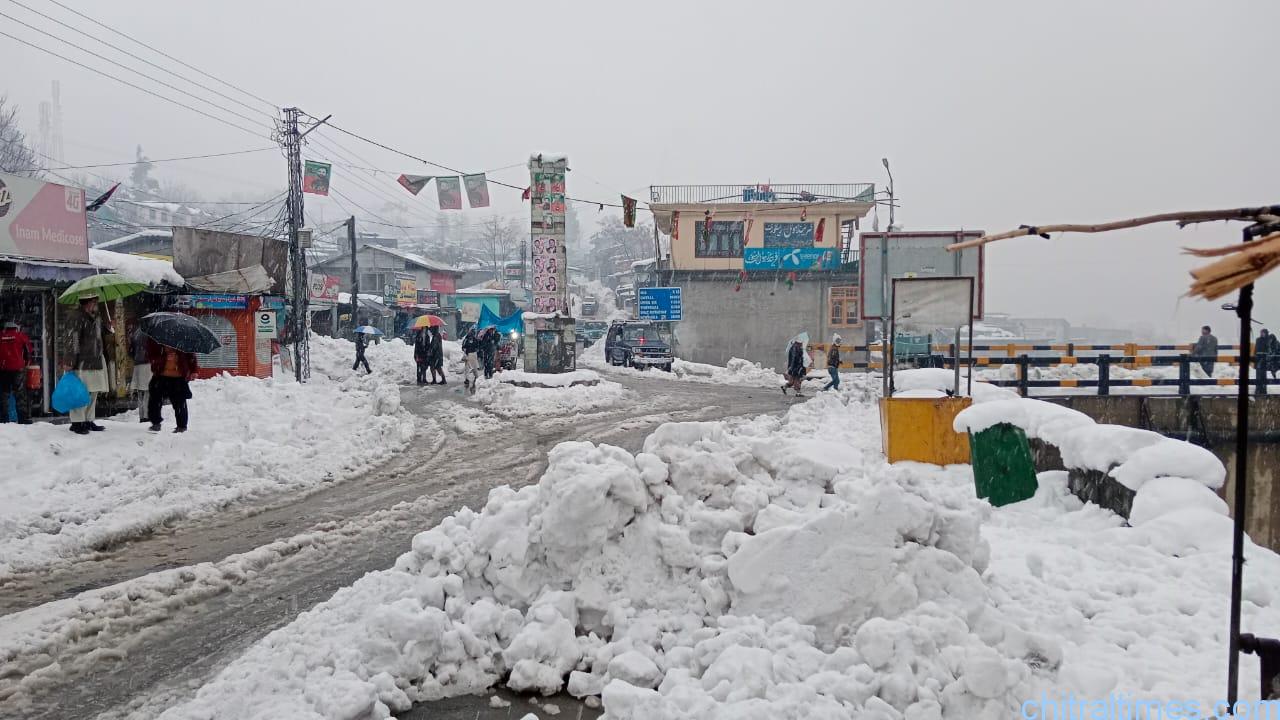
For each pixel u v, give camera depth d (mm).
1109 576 6160
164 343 12734
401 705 4652
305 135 24516
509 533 5645
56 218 14375
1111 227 3678
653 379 30719
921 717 3885
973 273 17250
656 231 41500
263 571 7348
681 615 5234
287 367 26516
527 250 89188
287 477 11438
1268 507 16719
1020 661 4219
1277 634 5012
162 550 8094
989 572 5848
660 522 5684
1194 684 4395
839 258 39750
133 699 4832
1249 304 3838
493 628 5191
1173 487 7371
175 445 12406
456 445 14719
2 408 12266
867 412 17750
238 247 23266
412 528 8914
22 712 4672
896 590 4793
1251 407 16688
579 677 4863
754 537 5168
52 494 9469
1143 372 22484
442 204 22672
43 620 6055
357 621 5422
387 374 28531
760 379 30391
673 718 3857
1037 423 9805
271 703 4469
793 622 4723
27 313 14328
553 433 16062
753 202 39938
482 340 26641
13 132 37438
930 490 5602
